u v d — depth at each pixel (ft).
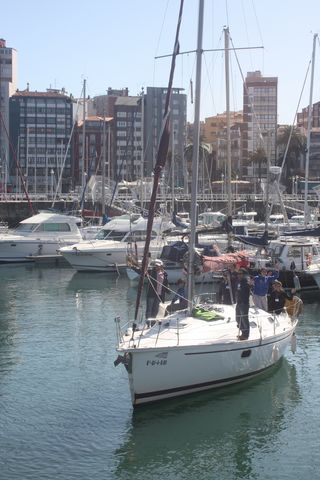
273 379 70.95
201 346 61.11
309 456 53.42
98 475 49.70
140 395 59.57
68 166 552.82
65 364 77.82
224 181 382.63
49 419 59.98
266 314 74.74
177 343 60.39
